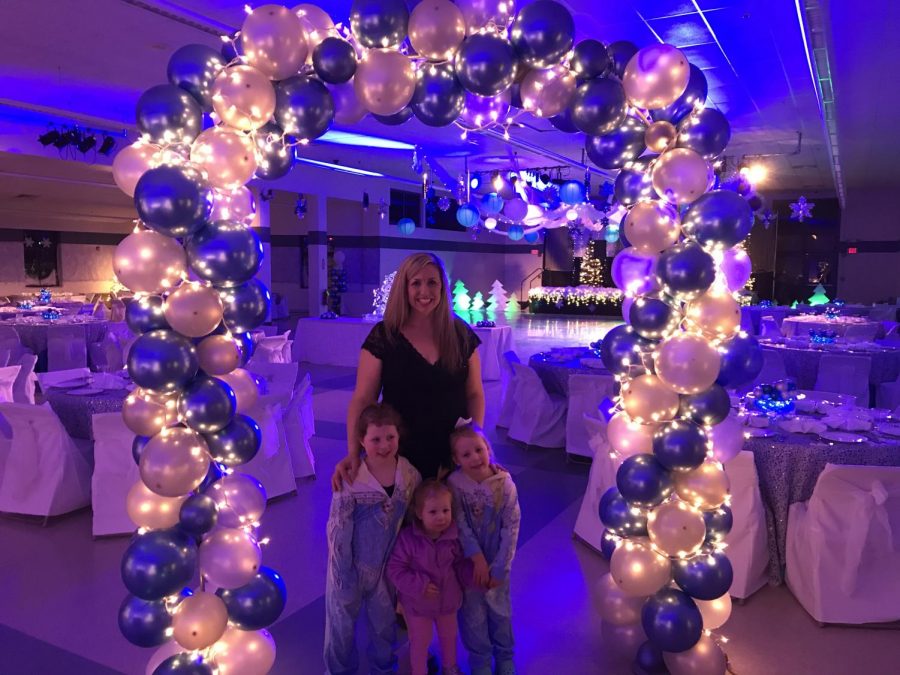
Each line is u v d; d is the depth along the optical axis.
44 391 4.78
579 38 6.66
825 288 19.88
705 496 2.43
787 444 3.41
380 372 2.59
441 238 22.88
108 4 5.87
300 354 11.11
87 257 18.50
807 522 3.17
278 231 20.41
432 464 2.59
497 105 2.58
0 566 3.59
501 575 2.45
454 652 2.44
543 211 11.55
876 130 10.51
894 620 3.01
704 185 2.36
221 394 2.27
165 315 2.18
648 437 2.53
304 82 2.28
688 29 6.39
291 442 5.03
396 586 2.37
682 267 2.29
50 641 2.85
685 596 2.53
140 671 2.64
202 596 2.23
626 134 2.47
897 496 3.03
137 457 2.34
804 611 3.18
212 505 2.26
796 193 19.59
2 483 4.32
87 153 11.09
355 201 18.02
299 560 3.66
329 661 2.49
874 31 6.28
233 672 2.31
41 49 7.22
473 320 17.61
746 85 8.21
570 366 6.10
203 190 2.09
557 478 5.17
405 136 11.26
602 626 2.89
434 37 2.19
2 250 16.53
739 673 2.67
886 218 18.77
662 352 2.35
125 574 2.16
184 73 2.22
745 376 2.48
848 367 6.83
